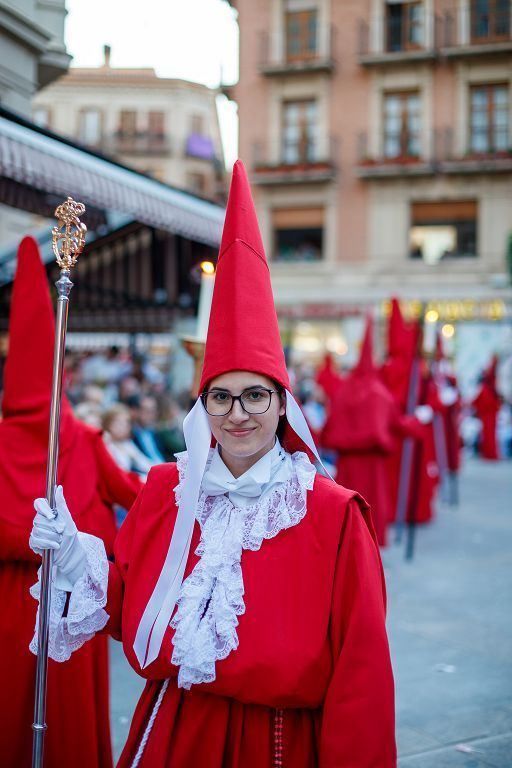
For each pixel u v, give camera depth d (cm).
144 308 1016
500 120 2377
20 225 904
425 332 850
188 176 2345
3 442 302
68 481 308
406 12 2417
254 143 2500
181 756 196
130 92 2075
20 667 287
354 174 2441
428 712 402
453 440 1102
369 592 192
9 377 310
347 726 183
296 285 2481
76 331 1067
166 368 1343
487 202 2361
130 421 668
